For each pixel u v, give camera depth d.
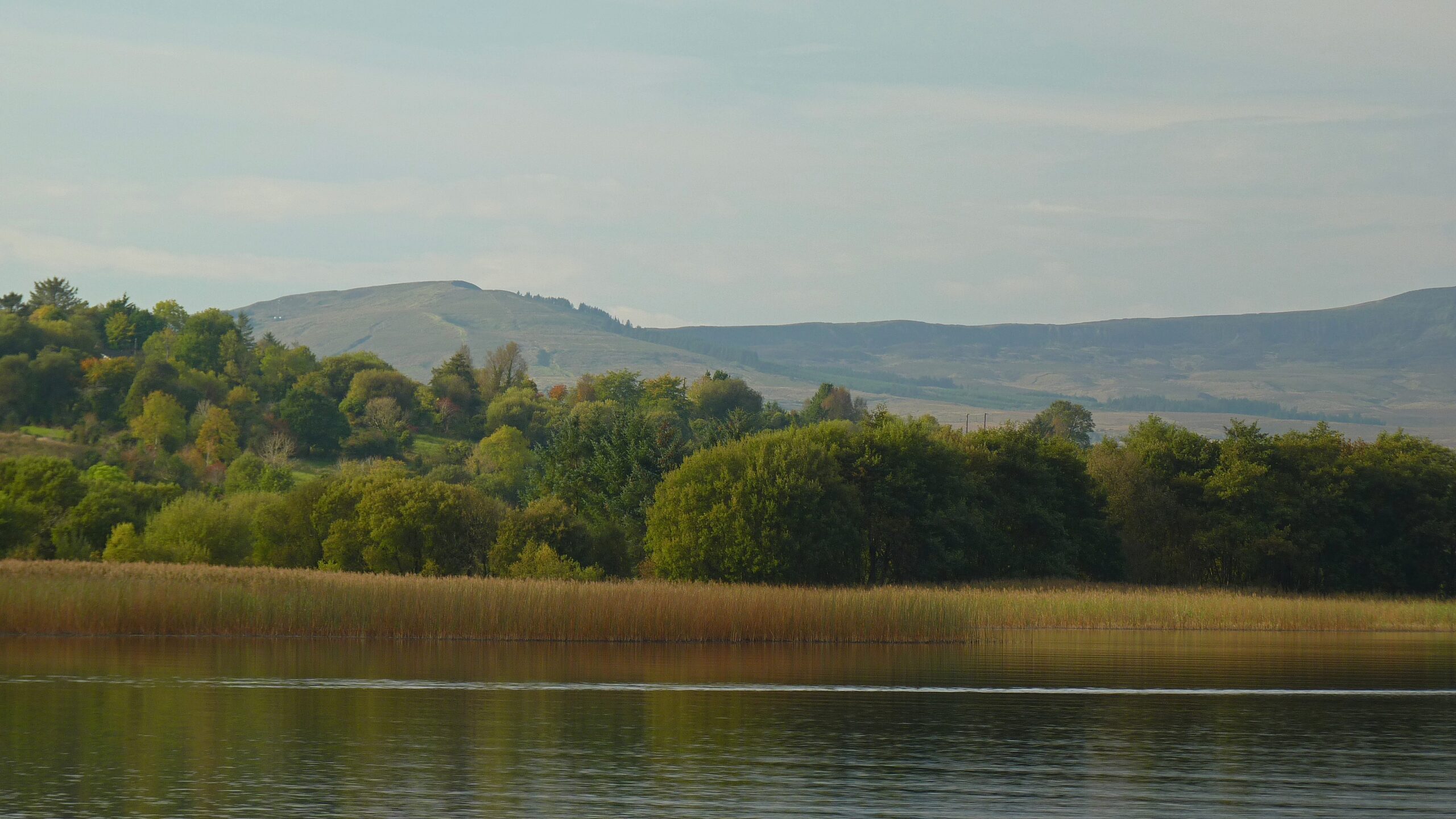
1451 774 26.94
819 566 85.75
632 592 57.81
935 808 23.30
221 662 45.81
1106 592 81.25
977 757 28.38
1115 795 24.55
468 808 23.03
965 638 59.34
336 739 29.95
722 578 82.38
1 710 34.09
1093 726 33.03
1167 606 73.38
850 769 26.81
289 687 39.25
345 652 49.81
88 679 40.91
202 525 89.62
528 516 88.00
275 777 25.52
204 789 24.42
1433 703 38.09
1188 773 26.77
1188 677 44.19
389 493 91.31
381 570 89.50
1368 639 64.75
